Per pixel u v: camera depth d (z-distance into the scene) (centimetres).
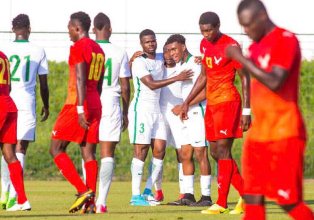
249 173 2108
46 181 5666
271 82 2006
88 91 3028
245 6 2062
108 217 2959
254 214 2106
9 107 3070
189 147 3738
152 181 3816
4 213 3144
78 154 5772
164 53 3809
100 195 3184
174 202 3731
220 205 3191
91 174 3092
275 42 2030
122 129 3375
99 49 3044
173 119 3800
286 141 2047
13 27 3547
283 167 2048
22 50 3506
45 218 2930
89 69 3008
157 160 3816
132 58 3759
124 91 3338
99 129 3219
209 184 3675
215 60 3112
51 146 3064
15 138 3120
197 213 3191
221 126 3131
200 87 3325
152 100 3759
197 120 3625
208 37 3123
